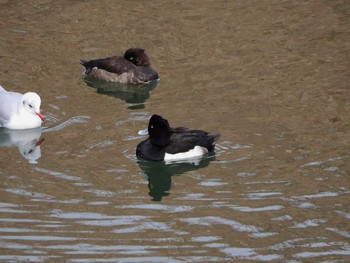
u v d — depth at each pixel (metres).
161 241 13.62
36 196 15.07
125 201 14.97
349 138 17.23
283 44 22.23
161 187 15.55
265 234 13.86
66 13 24.08
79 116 18.56
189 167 16.41
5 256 13.10
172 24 23.50
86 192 15.27
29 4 24.64
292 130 17.69
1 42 22.36
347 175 15.76
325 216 14.39
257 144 17.12
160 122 16.55
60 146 17.12
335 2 24.59
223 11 24.20
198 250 13.35
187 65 21.30
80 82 20.56
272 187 15.41
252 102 19.11
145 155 16.56
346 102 19.02
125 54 21.12
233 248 13.42
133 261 12.98
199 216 14.45
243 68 20.98
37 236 13.73
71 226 14.06
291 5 24.47
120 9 24.38
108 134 17.67
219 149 16.97
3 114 18.14
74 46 22.33
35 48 22.14
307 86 19.91
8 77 20.45
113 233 13.87
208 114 18.56
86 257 13.09
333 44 22.16
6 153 16.86
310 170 15.98
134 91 20.16
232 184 15.58
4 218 14.27
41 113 18.69
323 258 13.12
